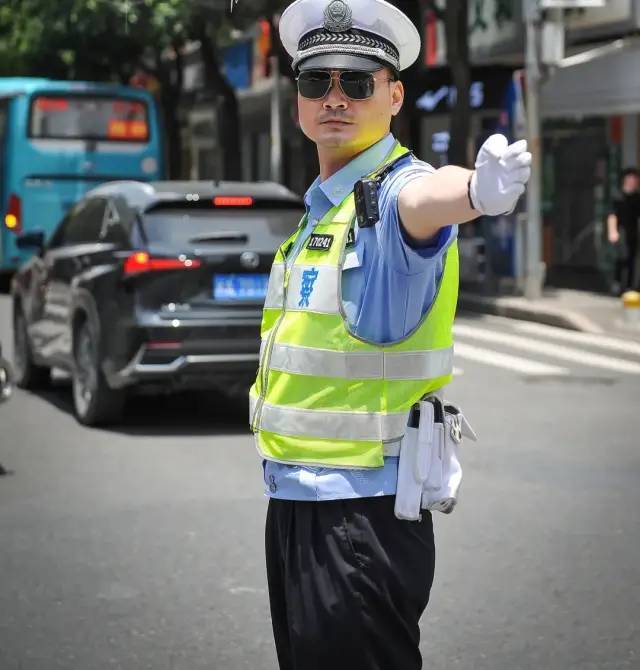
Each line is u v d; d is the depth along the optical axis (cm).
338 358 739
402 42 761
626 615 1343
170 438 2348
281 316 766
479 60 5788
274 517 788
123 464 2114
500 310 4553
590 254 5694
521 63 5875
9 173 5850
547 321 4244
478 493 1880
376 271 727
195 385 2384
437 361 751
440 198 654
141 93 5997
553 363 3319
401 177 714
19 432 2409
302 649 759
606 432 2370
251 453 2200
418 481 740
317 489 742
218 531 1672
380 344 734
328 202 761
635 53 4478
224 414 2616
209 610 1362
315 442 745
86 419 2470
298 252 766
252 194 2439
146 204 2388
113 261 2389
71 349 2536
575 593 1413
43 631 1305
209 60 7031
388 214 707
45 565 1531
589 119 5597
